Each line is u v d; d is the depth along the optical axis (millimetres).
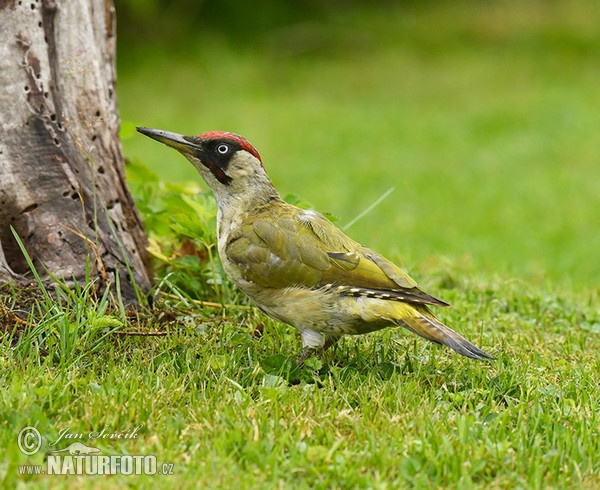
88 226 10695
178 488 7066
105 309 9781
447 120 34125
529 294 13641
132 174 13562
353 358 10148
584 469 7715
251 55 40438
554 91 36688
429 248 20266
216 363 9367
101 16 11430
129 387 8719
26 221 10430
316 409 8539
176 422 8070
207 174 10250
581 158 30188
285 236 9648
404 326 9031
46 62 10648
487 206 25562
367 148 31094
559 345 11281
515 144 31641
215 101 35594
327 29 42188
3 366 8922
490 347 10883
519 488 7363
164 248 12672
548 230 23297
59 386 8461
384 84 38125
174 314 10664
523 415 8625
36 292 10117
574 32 41844
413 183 27625
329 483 7340
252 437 7887
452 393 9141
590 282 18375
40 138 10531
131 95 35656
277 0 43094
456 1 44812
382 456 7625
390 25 43094
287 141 31344
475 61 40156
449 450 7715
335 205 25000
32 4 10492
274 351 10164
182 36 40594
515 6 44125
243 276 9812
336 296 9352
